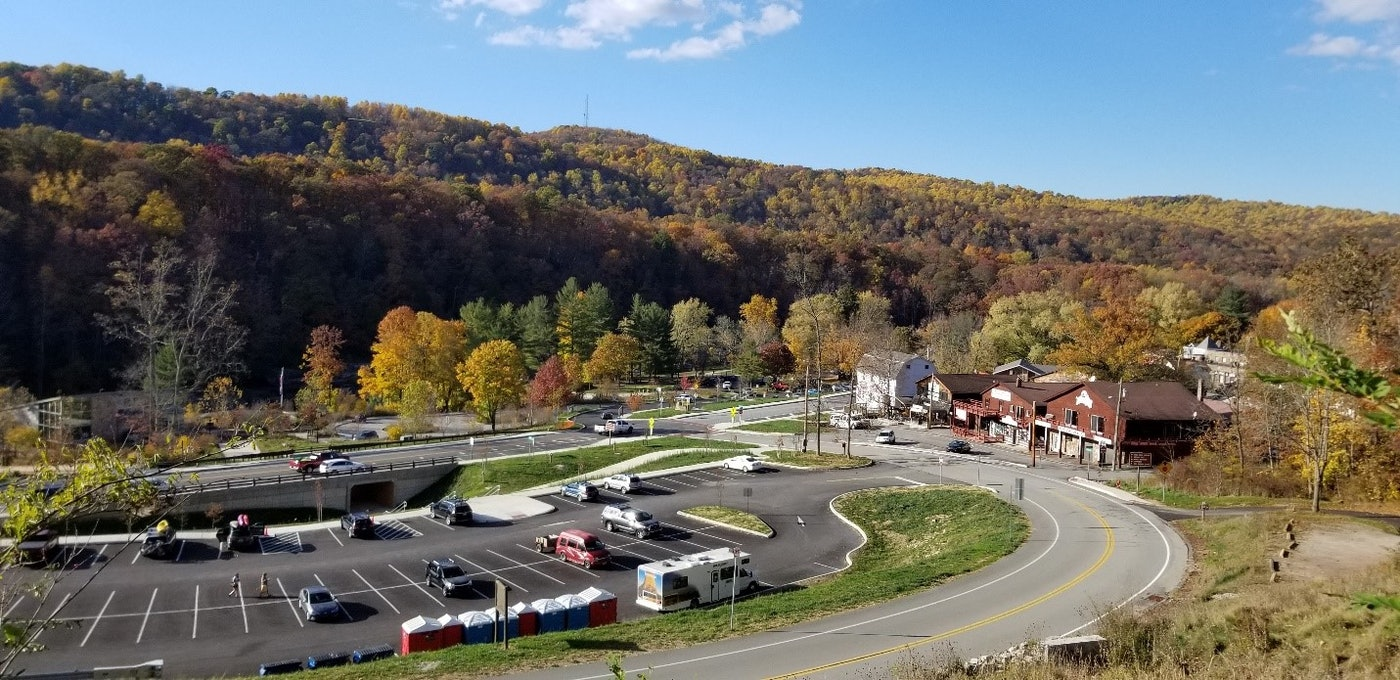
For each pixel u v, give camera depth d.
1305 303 52.97
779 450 67.12
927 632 23.67
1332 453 45.41
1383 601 4.97
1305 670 16.52
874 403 93.12
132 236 96.25
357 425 80.69
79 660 26.25
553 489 53.59
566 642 22.97
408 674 20.23
